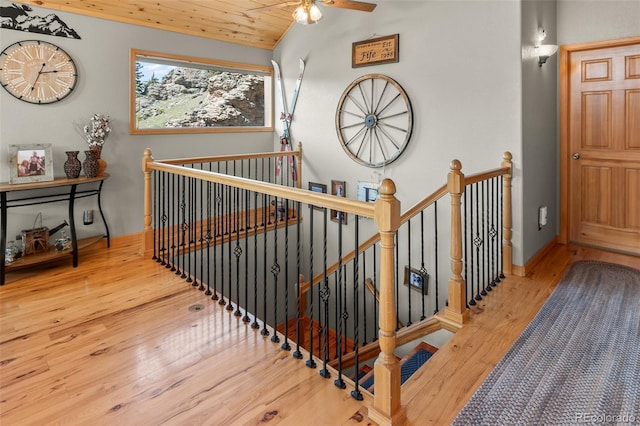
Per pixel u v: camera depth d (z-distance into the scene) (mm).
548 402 1789
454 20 3578
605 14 3742
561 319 2568
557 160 4176
